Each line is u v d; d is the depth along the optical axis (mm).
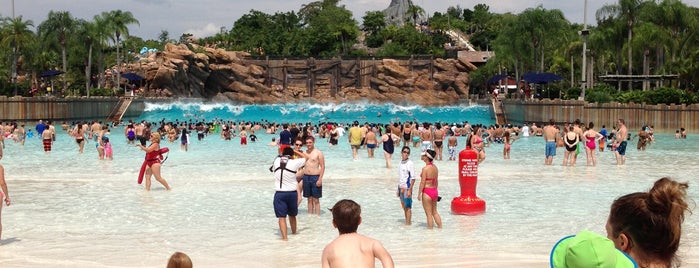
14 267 10461
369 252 6262
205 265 10648
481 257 11039
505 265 10438
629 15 71125
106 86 105062
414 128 41125
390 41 158250
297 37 149125
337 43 147625
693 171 24703
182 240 12656
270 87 117500
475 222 14398
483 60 134625
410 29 156375
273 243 12375
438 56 122062
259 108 93812
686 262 10445
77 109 68438
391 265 6164
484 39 171625
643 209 3730
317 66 118562
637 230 3744
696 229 13406
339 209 6449
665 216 3689
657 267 3758
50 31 86812
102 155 29531
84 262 10828
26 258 11086
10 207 16391
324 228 13812
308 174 15297
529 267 10289
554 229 13602
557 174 23688
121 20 92750
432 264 10547
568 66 100000
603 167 26297
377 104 107562
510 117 72438
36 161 28578
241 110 91375
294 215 13070
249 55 118875
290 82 118688
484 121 78875
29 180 21688
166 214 15445
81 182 21188
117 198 17859
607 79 68812
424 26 184250
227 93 111875
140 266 10570
